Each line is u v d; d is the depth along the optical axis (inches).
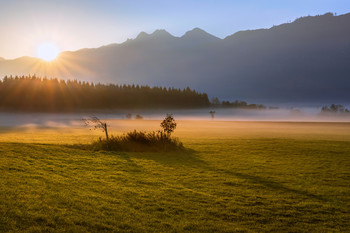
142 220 325.1
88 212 334.0
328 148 1088.8
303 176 598.5
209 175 593.3
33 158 646.5
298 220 350.0
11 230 270.7
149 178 546.0
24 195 363.9
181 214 354.0
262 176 594.9
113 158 766.5
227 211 371.2
